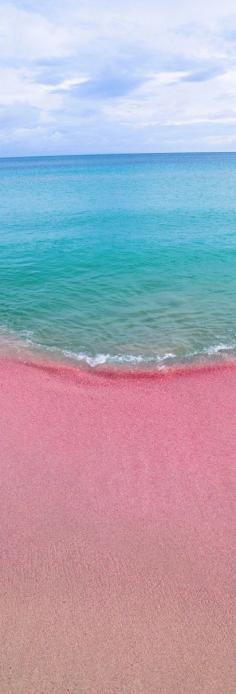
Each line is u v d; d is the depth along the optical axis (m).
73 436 7.36
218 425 7.71
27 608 4.52
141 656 4.10
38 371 9.76
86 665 4.02
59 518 5.66
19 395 8.70
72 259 19.25
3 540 5.32
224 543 5.33
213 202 37.47
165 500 5.99
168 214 31.70
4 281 16.31
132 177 74.69
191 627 4.37
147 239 23.11
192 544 5.32
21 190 54.88
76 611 4.50
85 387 9.10
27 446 7.06
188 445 7.16
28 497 5.99
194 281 16.08
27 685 3.85
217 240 22.38
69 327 12.25
